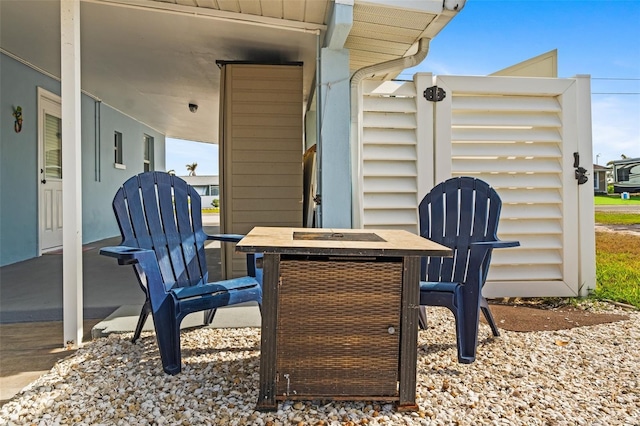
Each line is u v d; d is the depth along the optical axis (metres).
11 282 3.82
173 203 2.52
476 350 2.23
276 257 1.65
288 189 4.01
